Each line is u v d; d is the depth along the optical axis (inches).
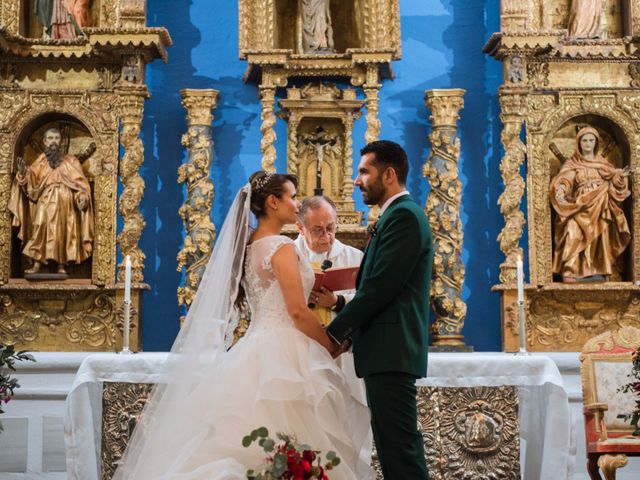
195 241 319.9
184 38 345.1
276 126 339.9
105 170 325.7
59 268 320.8
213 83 343.3
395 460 175.5
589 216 320.8
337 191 330.6
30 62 330.3
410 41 346.0
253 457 171.0
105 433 246.4
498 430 246.4
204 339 183.9
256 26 331.3
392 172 187.6
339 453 177.2
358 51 323.6
